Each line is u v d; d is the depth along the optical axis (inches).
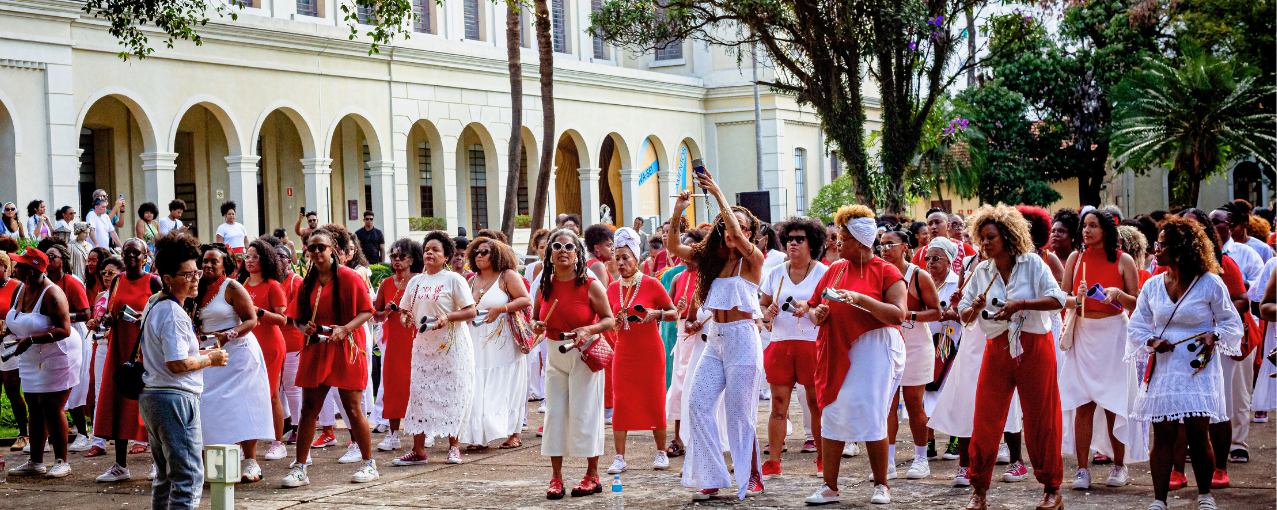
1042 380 276.2
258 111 948.0
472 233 1282.0
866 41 911.0
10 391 412.8
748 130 1398.9
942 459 360.8
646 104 1330.0
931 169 1430.9
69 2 807.1
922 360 327.3
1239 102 1232.8
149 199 879.1
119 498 331.6
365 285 350.6
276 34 953.5
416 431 371.6
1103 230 313.9
